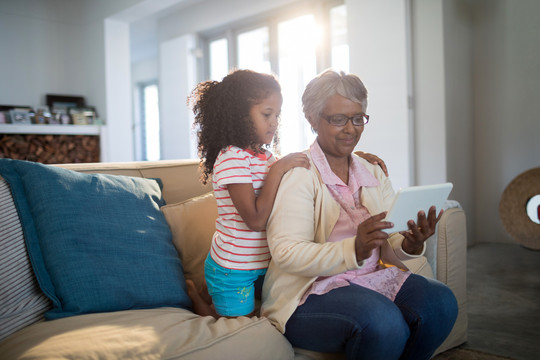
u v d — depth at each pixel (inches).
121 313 46.1
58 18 239.5
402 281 48.6
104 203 53.3
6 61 224.5
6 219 48.1
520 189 150.3
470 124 169.5
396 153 160.1
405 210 41.6
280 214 45.4
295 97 211.2
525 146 161.9
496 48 167.2
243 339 42.1
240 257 47.9
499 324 87.7
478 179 173.8
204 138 50.7
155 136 389.4
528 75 160.2
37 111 217.8
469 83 169.0
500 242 169.6
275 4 206.2
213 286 50.2
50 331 41.1
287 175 46.9
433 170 156.4
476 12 170.9
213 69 250.4
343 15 192.4
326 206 48.1
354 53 169.9
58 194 50.4
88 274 47.4
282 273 46.9
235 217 48.3
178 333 41.4
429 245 70.2
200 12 241.9
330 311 42.4
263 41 223.9
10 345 40.7
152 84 389.4
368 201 51.1
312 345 45.1
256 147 48.8
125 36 238.5
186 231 61.4
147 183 62.9
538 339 79.4
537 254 147.8
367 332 40.4
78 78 246.5
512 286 113.2
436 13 152.6
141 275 50.4
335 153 50.6
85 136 227.1
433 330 46.1
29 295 47.3
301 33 206.2
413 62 159.2
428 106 156.6
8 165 51.3
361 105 49.0
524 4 159.9
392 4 157.9
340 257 41.3
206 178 55.2
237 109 47.2
